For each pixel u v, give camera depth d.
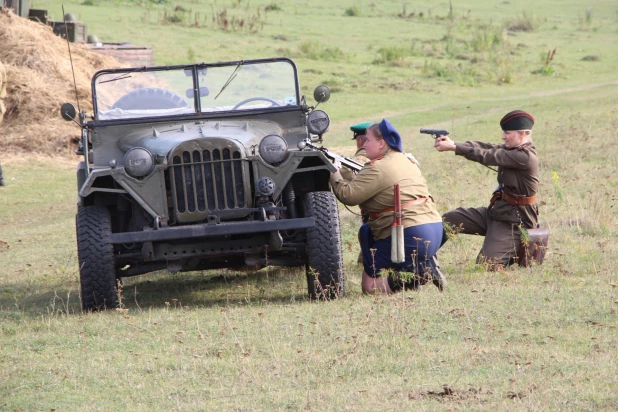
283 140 17.00
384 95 75.94
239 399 11.50
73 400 11.87
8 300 19.61
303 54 95.12
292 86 20.06
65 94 56.56
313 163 18.25
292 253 18.19
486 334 13.58
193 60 85.06
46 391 12.33
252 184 17.03
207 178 16.78
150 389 12.14
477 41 109.75
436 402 10.90
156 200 16.78
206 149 16.72
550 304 14.99
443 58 102.19
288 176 16.97
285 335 14.25
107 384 12.47
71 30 70.94
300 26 120.50
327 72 86.12
